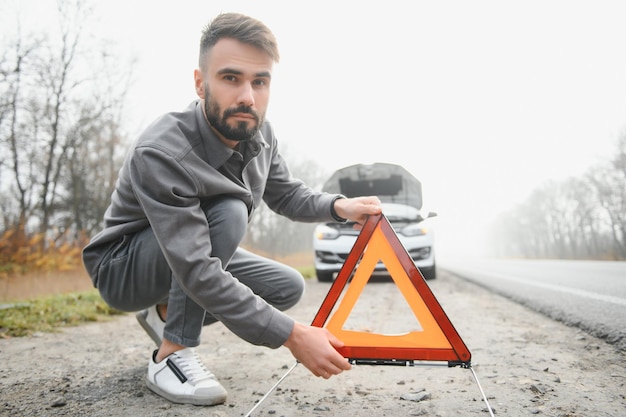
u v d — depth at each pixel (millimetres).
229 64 1462
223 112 1497
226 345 2746
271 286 2059
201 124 1628
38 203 16703
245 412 1570
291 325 1363
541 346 2580
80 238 11711
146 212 1467
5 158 15703
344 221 1943
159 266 1740
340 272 1565
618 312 3506
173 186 1456
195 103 1729
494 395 1738
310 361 1363
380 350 1502
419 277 1504
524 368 2115
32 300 4488
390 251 1544
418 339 1483
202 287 1397
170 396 1689
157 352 1823
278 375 2072
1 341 2859
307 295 5707
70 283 7012
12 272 9789
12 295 5578
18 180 16281
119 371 2148
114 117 18266
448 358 1455
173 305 1724
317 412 1572
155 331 2070
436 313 1475
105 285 1864
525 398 1692
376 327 3291
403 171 7738
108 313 4020
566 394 1730
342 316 1543
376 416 1529
